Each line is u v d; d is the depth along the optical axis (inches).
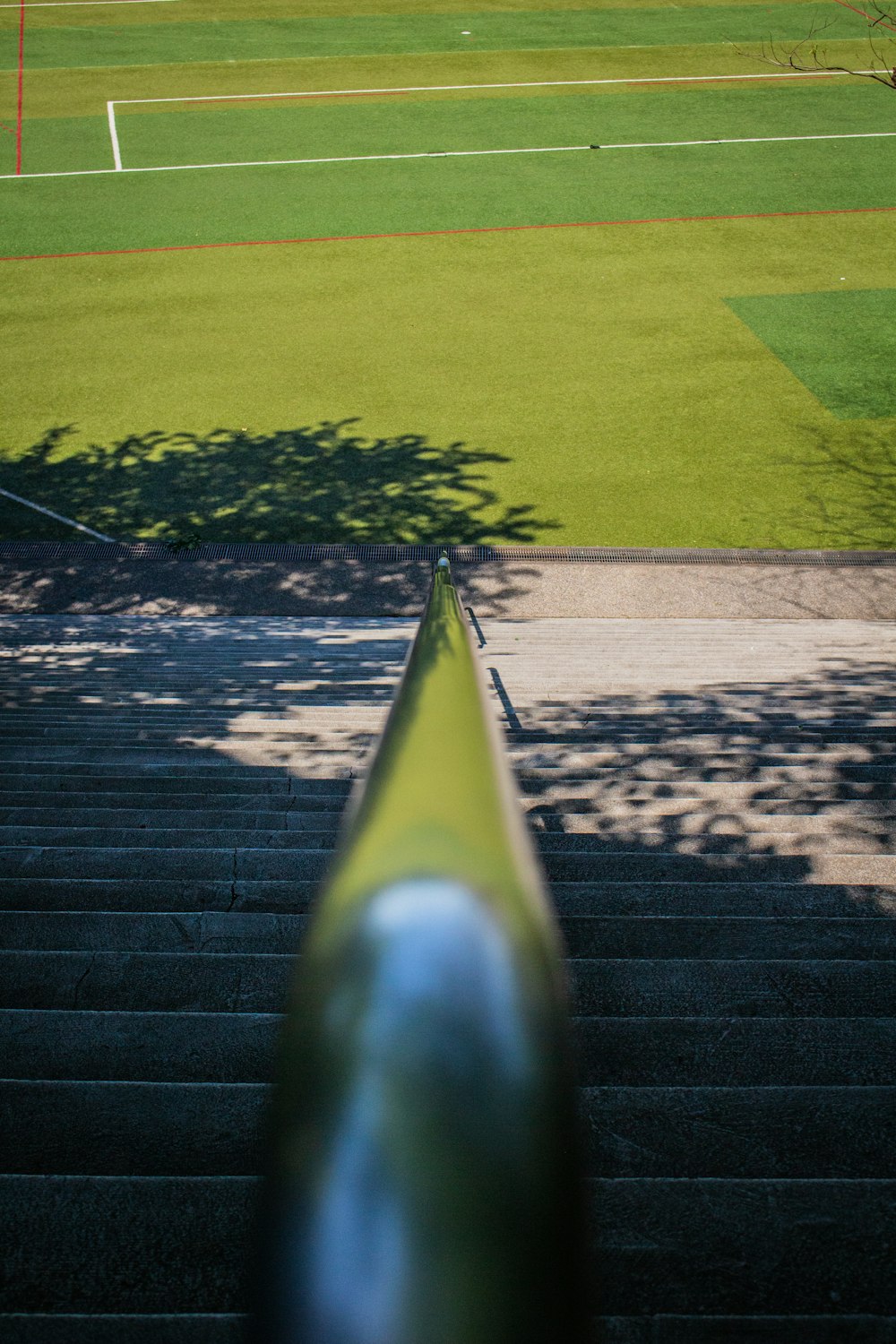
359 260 874.1
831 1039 101.4
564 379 701.3
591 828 175.5
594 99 1237.1
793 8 1552.7
